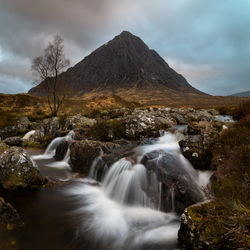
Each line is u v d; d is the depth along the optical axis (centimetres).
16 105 4409
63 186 696
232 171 475
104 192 680
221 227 307
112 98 6009
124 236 439
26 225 449
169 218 507
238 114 1186
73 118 1700
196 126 939
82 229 463
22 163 650
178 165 629
